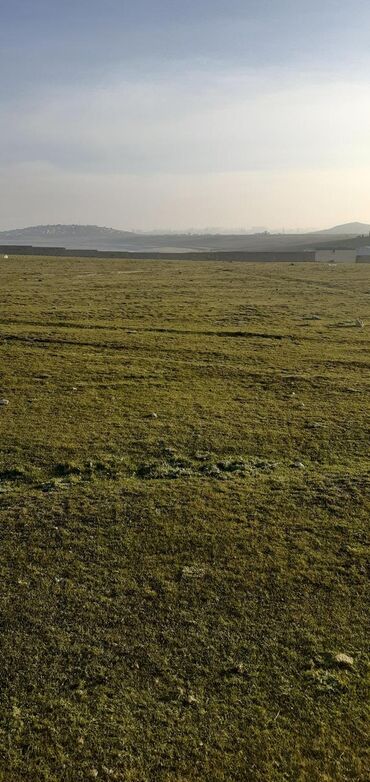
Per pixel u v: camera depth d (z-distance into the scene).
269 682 10.70
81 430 23.73
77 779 8.80
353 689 10.55
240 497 17.89
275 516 16.75
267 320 52.09
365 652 11.48
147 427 24.28
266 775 8.94
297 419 25.69
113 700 10.23
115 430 23.83
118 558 14.55
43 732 9.58
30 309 54.03
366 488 18.50
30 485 18.70
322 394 29.86
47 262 116.31
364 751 9.34
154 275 94.69
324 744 9.47
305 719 9.94
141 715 9.94
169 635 11.86
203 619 12.37
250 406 27.61
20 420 24.77
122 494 17.98
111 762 9.08
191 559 14.59
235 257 156.25
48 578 13.70
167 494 18.03
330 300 66.50
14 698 10.23
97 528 15.93
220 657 11.30
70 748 9.30
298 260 152.38
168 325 48.44
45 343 40.19
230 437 23.34
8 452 21.22
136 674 10.83
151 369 34.28
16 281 79.75
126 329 46.19
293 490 18.45
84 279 85.44
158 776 8.89
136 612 12.55
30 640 11.62
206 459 21.16
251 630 12.06
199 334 45.09
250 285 81.69
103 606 12.71
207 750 9.34
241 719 9.91
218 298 66.44
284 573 14.05
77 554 14.70
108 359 36.38
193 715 9.97
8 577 13.70
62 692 10.39
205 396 29.22
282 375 33.41
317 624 12.28
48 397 28.27
